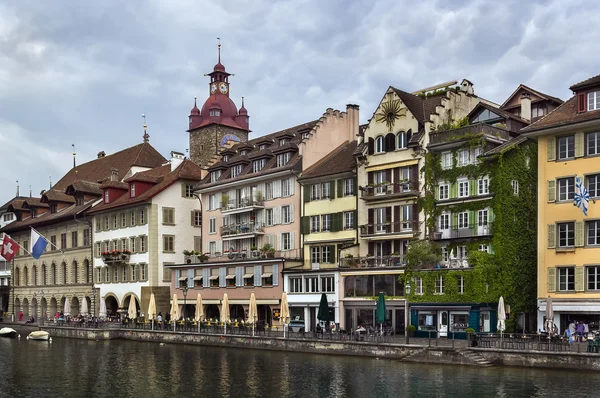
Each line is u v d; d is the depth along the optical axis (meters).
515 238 53.84
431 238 56.78
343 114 72.69
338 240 63.81
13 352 59.25
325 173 65.56
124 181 90.19
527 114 59.38
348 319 60.03
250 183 74.56
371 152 61.84
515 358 41.31
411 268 55.56
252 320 58.16
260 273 68.50
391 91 60.97
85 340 69.50
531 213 55.34
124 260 83.81
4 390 40.41
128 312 74.44
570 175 49.66
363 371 42.50
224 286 72.75
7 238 87.19
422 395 35.25
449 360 43.75
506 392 34.69
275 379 41.28
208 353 54.50
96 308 88.75
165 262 81.44
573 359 39.06
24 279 105.38
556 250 49.97
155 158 100.31
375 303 57.97
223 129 108.06
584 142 49.12
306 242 67.00
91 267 90.56
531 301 54.62
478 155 54.50
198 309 63.78
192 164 85.94
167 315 76.06
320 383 39.47
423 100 62.22
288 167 68.69
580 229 48.91
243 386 39.69
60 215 96.25
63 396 38.56
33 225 101.88
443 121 59.06
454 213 55.72
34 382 42.91
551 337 43.12
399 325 56.56
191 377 43.25
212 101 108.44
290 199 69.50
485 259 52.34
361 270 58.97
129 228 84.25
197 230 84.50
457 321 53.06
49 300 98.56
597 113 48.12
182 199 83.50
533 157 56.06
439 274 54.06
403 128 59.69
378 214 60.91
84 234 92.44
